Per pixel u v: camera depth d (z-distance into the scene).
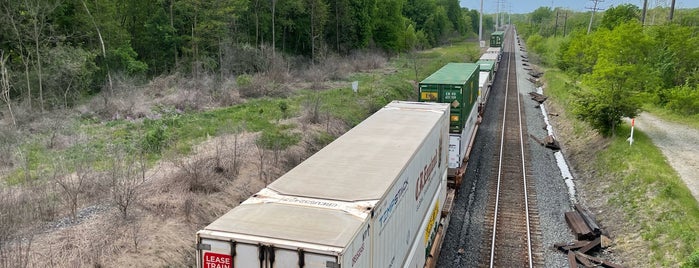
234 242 6.89
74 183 15.57
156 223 13.46
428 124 14.32
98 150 20.08
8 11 28.31
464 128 21.03
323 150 11.52
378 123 14.51
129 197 13.46
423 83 20.44
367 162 10.48
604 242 16.19
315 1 54.62
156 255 12.08
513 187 21.56
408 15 104.50
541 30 124.69
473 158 25.88
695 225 15.48
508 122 35.12
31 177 16.45
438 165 15.20
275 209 7.94
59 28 34.69
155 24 41.06
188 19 43.44
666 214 16.47
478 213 18.69
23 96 28.94
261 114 27.52
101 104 28.44
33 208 13.38
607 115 25.97
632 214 17.53
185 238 13.20
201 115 27.27
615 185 20.62
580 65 48.88
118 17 40.62
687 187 18.78
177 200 14.79
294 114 27.58
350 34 63.75
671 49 35.28
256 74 39.62
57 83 29.88
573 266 14.45
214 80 35.75
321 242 6.74
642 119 30.75
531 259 14.98
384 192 8.66
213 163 17.53
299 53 59.25
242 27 51.16
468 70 26.03
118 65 36.34
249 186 17.11
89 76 32.66
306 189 8.85
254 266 6.88
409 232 11.00
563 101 39.56
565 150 28.67
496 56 62.72
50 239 12.12
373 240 8.07
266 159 19.47
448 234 16.81
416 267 11.88
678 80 35.53
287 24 53.78
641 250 15.24
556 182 22.47
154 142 20.19
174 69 40.94
